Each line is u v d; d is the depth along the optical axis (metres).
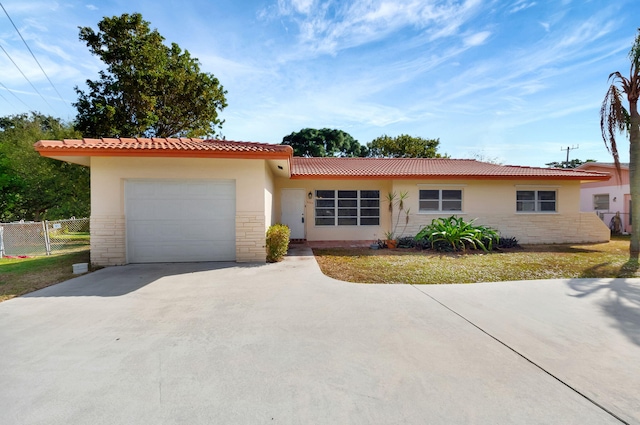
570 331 3.63
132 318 4.06
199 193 7.86
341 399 2.34
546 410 2.21
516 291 5.33
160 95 18.11
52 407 2.25
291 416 2.15
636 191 8.91
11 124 26.20
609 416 2.14
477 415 2.15
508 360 2.95
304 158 15.88
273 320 4.00
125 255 7.61
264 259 7.92
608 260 8.24
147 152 7.00
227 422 2.09
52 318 4.05
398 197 12.18
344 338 3.45
